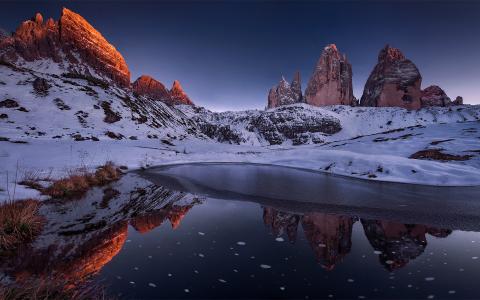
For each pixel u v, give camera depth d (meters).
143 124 79.69
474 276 5.62
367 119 169.62
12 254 6.50
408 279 5.49
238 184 18.42
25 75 75.75
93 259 6.29
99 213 10.47
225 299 4.65
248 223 9.41
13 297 3.91
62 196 13.21
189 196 14.23
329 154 33.59
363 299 4.72
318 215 10.62
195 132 116.19
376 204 12.45
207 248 7.07
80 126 59.62
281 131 161.88
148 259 6.33
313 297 4.78
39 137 46.28
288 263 6.23
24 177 15.10
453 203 12.68
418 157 29.52
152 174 24.34
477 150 27.34
